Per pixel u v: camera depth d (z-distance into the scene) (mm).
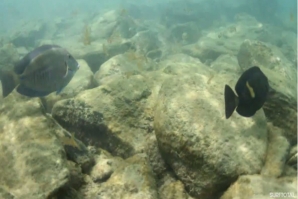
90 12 8336
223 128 1161
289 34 6914
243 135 1173
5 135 1167
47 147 1093
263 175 1071
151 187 1087
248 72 704
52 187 969
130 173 1136
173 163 1203
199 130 1133
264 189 987
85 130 1468
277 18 8336
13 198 928
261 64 2373
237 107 715
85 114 1443
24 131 1164
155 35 5270
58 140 1146
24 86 932
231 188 1047
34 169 1021
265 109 1452
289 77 2193
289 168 1148
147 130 1436
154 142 1368
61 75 994
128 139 1391
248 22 6809
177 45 4695
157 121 1247
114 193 1074
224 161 1075
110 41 3654
